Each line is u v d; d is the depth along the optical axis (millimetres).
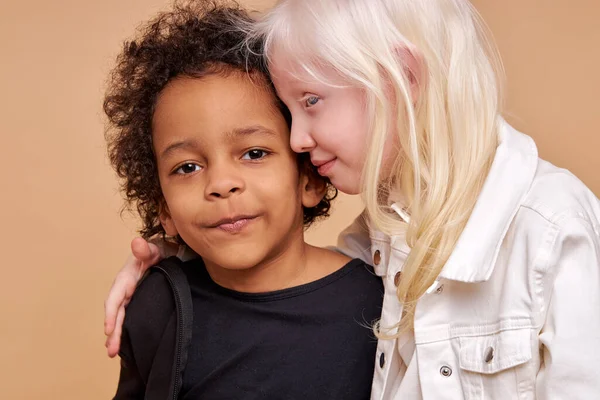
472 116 974
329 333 1036
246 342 1028
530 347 886
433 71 967
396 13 964
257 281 1050
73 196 1910
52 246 1916
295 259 1059
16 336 1914
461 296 956
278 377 1021
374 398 1012
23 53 1848
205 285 1078
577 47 1767
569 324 868
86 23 1853
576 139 1784
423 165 983
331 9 959
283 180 993
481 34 1062
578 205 927
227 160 973
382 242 1096
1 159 1866
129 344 1087
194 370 1041
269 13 1028
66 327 1933
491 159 986
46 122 1873
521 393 899
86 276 1933
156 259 1143
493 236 925
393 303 1028
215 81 983
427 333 964
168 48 1021
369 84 949
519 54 1838
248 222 975
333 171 1011
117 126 1132
